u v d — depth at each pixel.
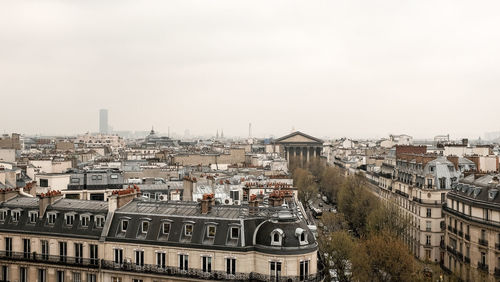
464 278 146.00
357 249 150.88
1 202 130.50
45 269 118.38
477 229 147.38
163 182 190.75
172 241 110.62
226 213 114.88
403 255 140.00
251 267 106.75
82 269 115.19
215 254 107.44
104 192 170.75
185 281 108.44
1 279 121.56
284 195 137.25
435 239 199.50
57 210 122.12
